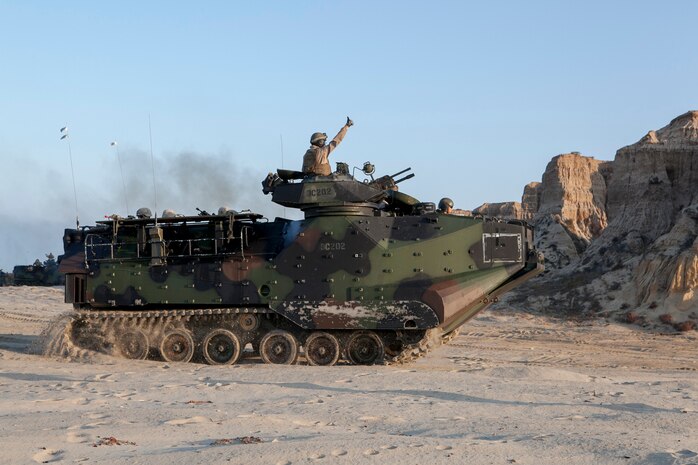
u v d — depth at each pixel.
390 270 23.89
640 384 20.81
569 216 81.50
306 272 24.36
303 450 11.05
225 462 10.40
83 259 26.03
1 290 57.09
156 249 25.31
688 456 11.01
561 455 11.12
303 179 25.39
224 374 21.53
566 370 23.78
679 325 43.47
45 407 15.62
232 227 24.69
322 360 24.41
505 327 43.91
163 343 25.03
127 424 13.41
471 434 12.93
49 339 25.89
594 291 54.12
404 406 16.16
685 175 66.31
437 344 24.59
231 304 24.83
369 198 24.42
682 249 50.84
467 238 23.88
